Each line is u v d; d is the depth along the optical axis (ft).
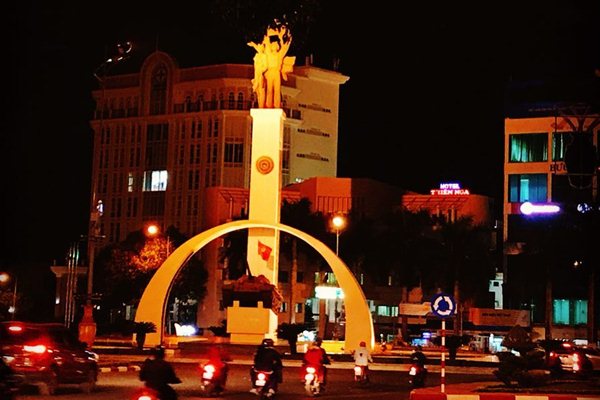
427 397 93.76
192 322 396.37
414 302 355.97
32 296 433.48
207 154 442.09
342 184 401.49
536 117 325.01
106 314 371.56
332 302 382.22
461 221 326.65
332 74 472.44
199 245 191.52
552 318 311.88
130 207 459.73
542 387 103.71
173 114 449.89
